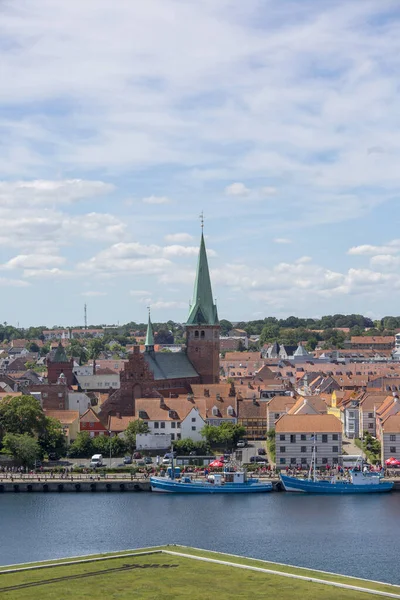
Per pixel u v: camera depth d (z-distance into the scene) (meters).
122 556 167.00
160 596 143.25
